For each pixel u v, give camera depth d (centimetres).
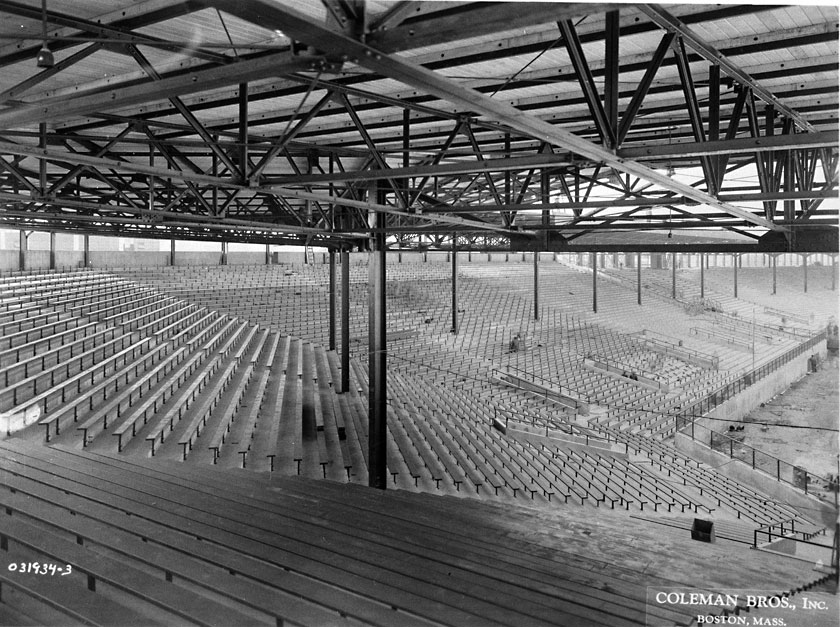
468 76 977
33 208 1809
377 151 996
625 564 882
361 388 2612
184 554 680
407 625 538
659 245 1458
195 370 2211
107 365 1881
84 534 711
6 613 539
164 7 650
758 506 1992
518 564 793
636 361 4234
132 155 1474
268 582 613
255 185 926
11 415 1330
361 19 384
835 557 941
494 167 822
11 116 540
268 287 4122
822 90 1004
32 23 681
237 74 422
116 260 4072
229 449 1545
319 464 1608
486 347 4038
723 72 932
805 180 1302
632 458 2352
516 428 2536
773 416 3703
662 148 651
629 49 858
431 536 904
